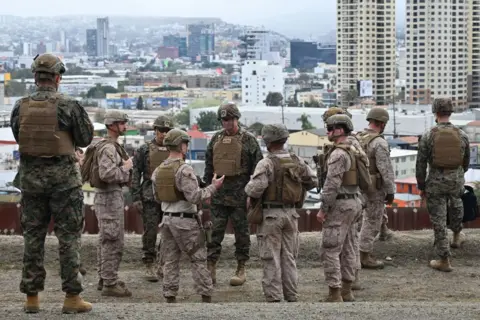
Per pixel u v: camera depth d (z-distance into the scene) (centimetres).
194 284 1058
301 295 1105
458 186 1235
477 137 10731
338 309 878
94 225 1472
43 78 857
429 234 1384
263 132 1027
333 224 1050
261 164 1014
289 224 1024
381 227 1336
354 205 1055
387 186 1216
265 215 1019
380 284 1166
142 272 1238
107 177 1061
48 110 846
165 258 1039
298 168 1024
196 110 17962
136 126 13262
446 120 1243
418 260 1292
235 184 1141
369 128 1230
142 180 1191
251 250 1301
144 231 1190
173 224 1019
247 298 1095
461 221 1286
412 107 18488
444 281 1185
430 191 1238
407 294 1114
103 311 865
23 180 855
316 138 9088
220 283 1173
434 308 884
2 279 1170
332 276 1051
